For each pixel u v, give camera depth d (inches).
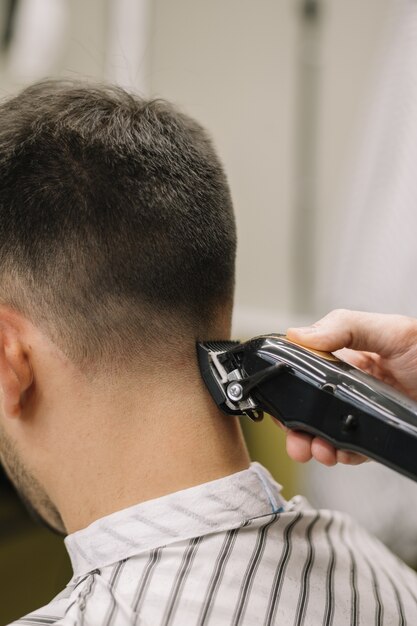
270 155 59.2
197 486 19.0
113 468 19.4
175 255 19.4
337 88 54.6
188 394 19.4
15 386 19.4
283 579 18.8
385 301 42.4
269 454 52.3
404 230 41.6
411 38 41.8
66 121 19.9
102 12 56.9
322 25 54.9
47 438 20.0
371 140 44.1
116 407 19.2
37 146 19.4
